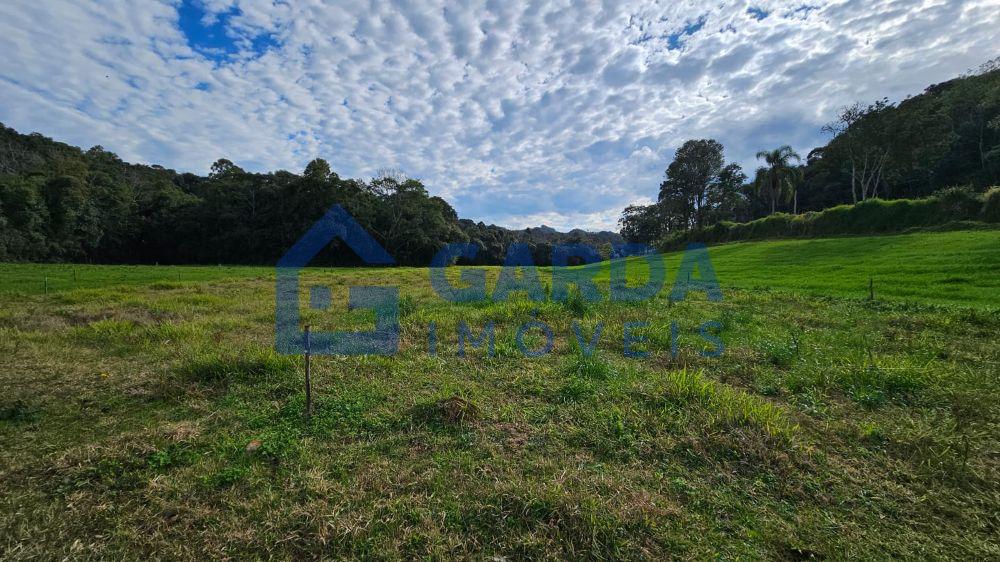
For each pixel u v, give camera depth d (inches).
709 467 125.3
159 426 151.7
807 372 205.8
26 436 147.8
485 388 192.4
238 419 160.6
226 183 1968.5
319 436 145.8
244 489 116.5
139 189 2256.4
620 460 129.9
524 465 127.0
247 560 91.0
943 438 136.0
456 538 95.9
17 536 98.5
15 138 2117.4
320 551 93.2
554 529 97.2
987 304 346.9
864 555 92.4
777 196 1594.5
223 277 857.5
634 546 93.6
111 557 92.7
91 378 201.6
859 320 317.4
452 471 123.0
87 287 606.2
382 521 101.3
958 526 101.3
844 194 1779.0
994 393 173.5
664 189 2229.3
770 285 568.7
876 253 756.0
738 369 218.5
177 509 107.3
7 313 360.5
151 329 289.4
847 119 1369.3
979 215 867.4
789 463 124.6
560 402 175.5
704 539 96.8
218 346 252.4
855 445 138.5
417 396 180.1
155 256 2022.6
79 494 113.6
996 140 1311.5
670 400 169.0
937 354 230.8
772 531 99.6
